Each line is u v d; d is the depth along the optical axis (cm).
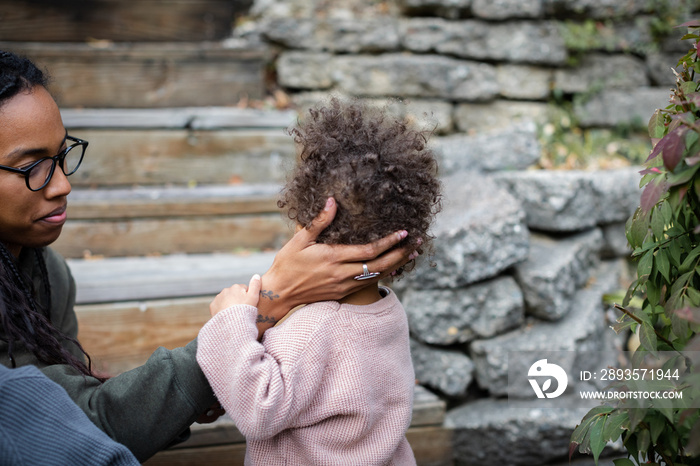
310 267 115
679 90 100
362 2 359
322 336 111
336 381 111
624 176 275
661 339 107
